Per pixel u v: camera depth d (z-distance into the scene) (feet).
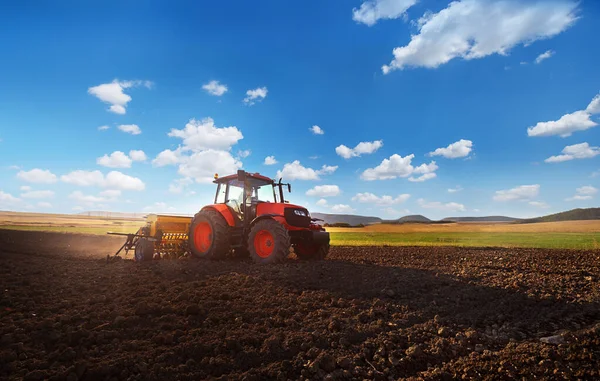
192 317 13.47
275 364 10.15
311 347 11.32
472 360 10.92
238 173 29.09
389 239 68.18
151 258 30.37
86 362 9.37
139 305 13.70
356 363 10.58
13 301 15.42
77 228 107.34
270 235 26.81
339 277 21.57
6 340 10.81
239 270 23.44
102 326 12.21
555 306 16.29
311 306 15.60
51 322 12.53
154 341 11.18
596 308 15.70
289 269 23.30
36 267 25.41
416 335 12.66
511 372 10.06
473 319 14.60
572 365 10.33
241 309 14.74
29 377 8.80
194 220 31.48
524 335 12.97
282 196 32.78
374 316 14.55
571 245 50.83
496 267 27.40
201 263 26.84
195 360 10.19
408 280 21.12
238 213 30.35
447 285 20.42
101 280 20.43
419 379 9.82
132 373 9.29
